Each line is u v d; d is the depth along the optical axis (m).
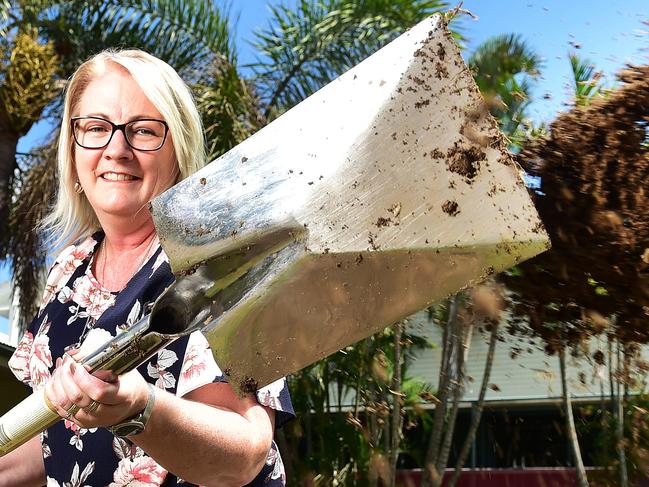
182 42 7.09
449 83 1.20
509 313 2.20
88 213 1.75
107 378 1.11
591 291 2.07
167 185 1.56
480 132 1.19
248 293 1.20
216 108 6.63
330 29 6.91
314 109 1.25
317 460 6.07
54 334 1.58
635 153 2.06
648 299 2.02
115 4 7.30
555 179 2.06
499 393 8.05
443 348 5.58
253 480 1.45
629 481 3.87
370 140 1.20
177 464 1.22
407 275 1.18
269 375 1.23
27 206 7.29
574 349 2.22
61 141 1.68
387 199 1.18
